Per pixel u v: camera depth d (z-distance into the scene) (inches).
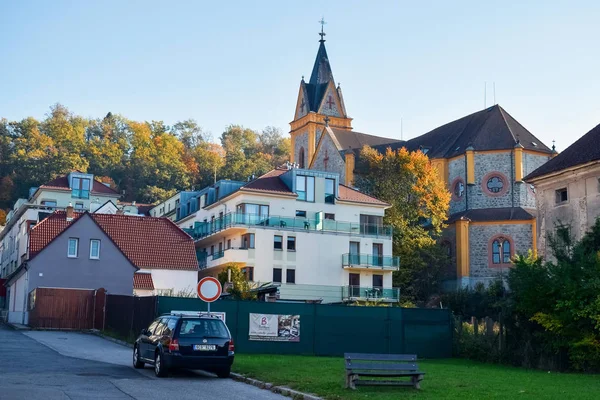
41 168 4965.6
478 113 3152.1
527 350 1181.7
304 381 789.9
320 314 1289.4
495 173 2827.3
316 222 2497.5
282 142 7003.0
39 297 1689.2
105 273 1934.1
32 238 1942.7
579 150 1691.7
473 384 801.6
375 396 685.9
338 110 3863.2
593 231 1320.1
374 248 2588.6
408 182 2800.2
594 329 1091.3
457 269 2716.5
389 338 1321.4
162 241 2183.8
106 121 5880.9
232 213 2383.1
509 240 2674.7
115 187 5132.9
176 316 853.2
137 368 908.0
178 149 5777.6
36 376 769.6
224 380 842.2
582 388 786.2
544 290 1154.7
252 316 1248.8
